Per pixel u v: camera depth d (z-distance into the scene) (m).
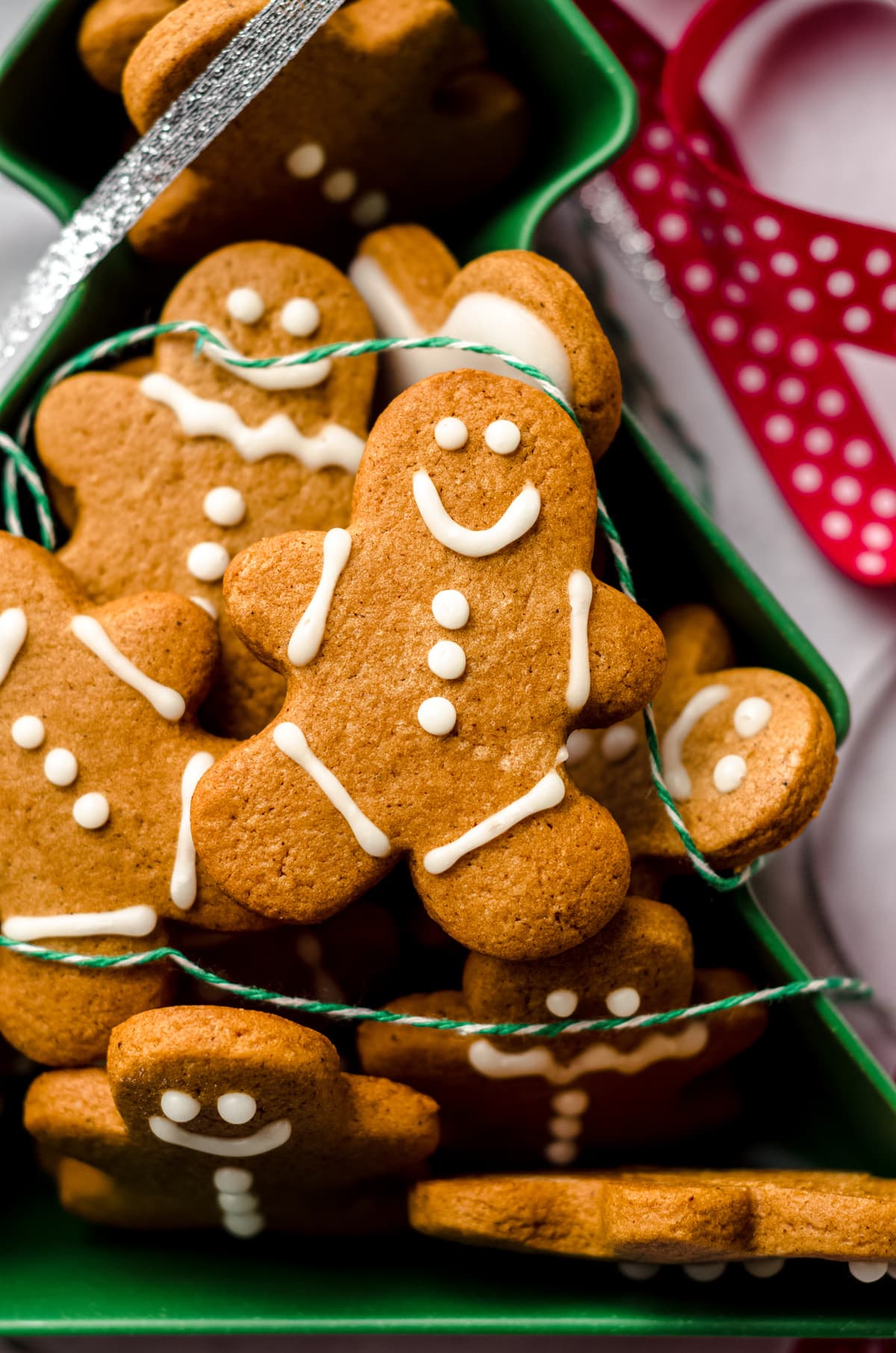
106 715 0.33
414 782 0.32
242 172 0.35
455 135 0.36
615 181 0.41
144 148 0.34
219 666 0.34
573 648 0.32
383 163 0.36
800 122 0.41
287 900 0.32
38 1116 0.33
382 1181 0.35
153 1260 0.36
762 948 0.35
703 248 0.40
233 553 0.34
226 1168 0.33
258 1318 0.34
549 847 0.32
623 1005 0.33
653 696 0.33
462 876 0.32
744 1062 0.37
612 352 0.33
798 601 0.41
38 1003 0.33
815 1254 0.32
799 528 0.41
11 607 0.33
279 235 0.36
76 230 0.35
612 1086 0.35
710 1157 0.37
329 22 0.33
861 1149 0.36
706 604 0.37
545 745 0.32
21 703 0.33
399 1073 0.34
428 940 0.36
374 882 0.32
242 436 0.34
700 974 0.35
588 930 0.32
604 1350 0.38
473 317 0.34
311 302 0.34
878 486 0.40
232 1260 0.36
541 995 0.33
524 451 0.32
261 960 0.35
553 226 0.41
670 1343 0.38
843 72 0.41
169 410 0.34
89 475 0.34
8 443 0.34
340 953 0.35
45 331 0.36
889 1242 0.32
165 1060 0.31
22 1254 0.36
